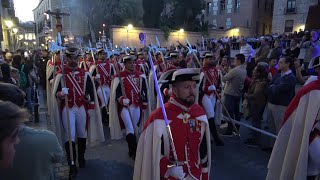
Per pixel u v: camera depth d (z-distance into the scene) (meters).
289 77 5.41
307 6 36.19
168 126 2.70
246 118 7.24
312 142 3.46
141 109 5.80
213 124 6.29
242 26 43.44
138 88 5.73
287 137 3.73
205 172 2.91
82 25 45.66
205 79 6.41
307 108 3.46
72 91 5.18
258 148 6.22
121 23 35.19
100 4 35.84
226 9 47.12
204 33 36.53
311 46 9.38
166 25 34.69
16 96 2.19
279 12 39.09
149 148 2.84
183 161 2.74
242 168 5.23
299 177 3.47
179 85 2.79
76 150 5.13
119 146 6.45
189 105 2.86
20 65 8.35
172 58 7.68
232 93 6.90
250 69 9.78
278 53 10.26
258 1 44.84
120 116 5.59
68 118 4.91
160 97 2.82
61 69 5.32
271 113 5.75
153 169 2.78
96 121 5.65
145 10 34.31
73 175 4.82
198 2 37.28
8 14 33.94
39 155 1.97
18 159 1.91
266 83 6.29
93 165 5.41
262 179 4.82
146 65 10.13
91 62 9.97
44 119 8.70
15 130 1.52
